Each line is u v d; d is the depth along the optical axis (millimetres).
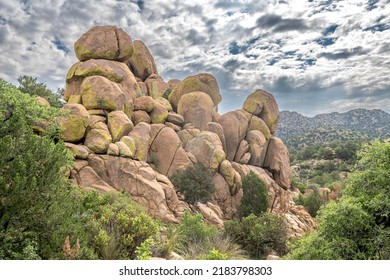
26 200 5637
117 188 19047
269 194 29281
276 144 34219
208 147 26438
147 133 23406
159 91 36812
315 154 79125
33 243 5781
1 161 6098
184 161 25109
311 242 6918
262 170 32094
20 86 23859
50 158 6594
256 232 15102
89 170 18297
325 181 53594
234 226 15703
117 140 21484
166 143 25500
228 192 26000
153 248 9531
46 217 5984
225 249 11484
